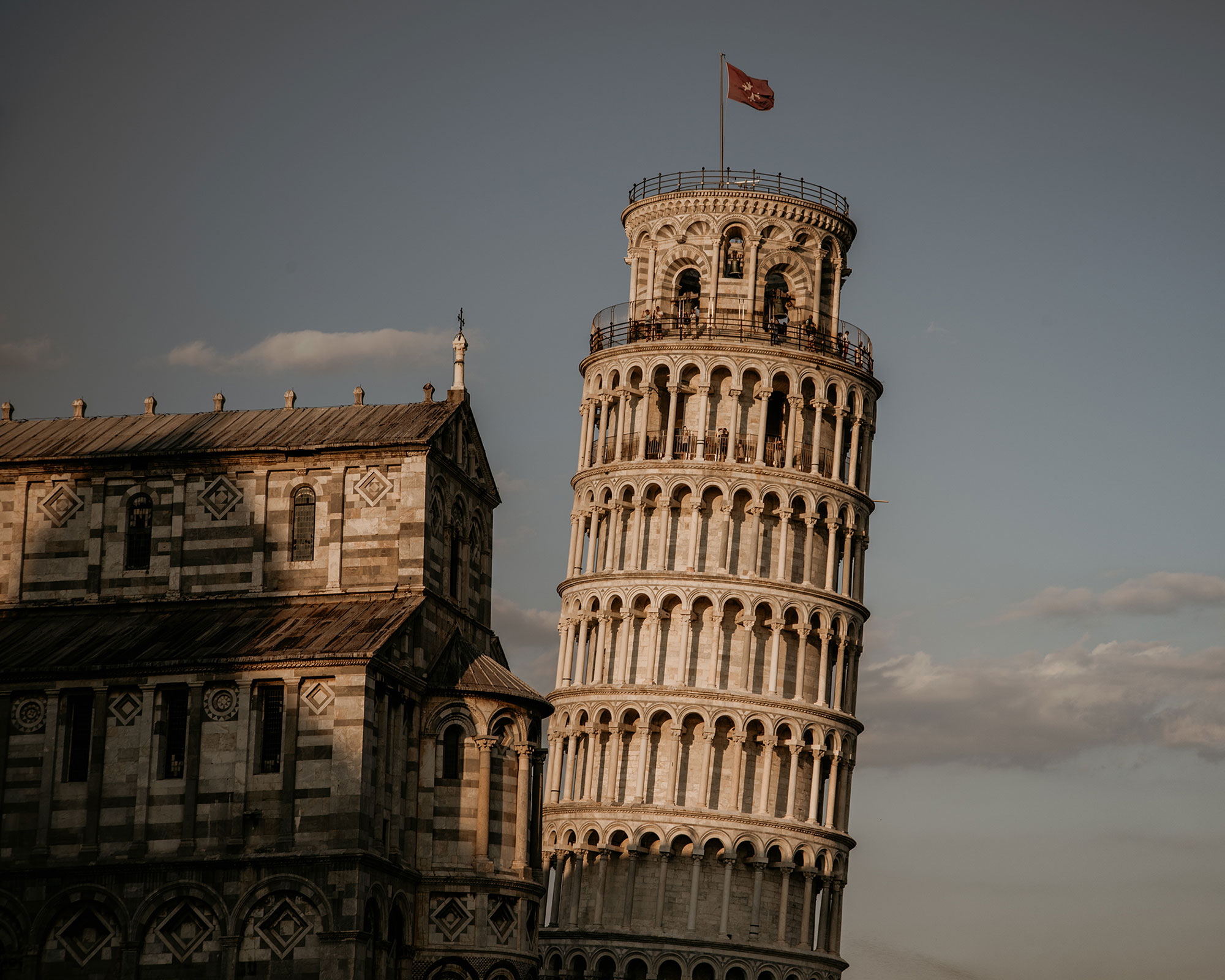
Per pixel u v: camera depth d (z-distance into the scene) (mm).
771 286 157625
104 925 94375
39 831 95750
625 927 145250
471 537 108125
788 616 150000
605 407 155250
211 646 97250
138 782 95312
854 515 153875
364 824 93312
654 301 157375
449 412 104750
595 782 148875
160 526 102938
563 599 155375
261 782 94250
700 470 150375
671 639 149500
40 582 103250
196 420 107500
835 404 154000
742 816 146000
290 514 101812
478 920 99250
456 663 102750
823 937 149375
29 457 104188
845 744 151750
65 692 97000
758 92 158000
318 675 94688
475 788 100875
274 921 92625
